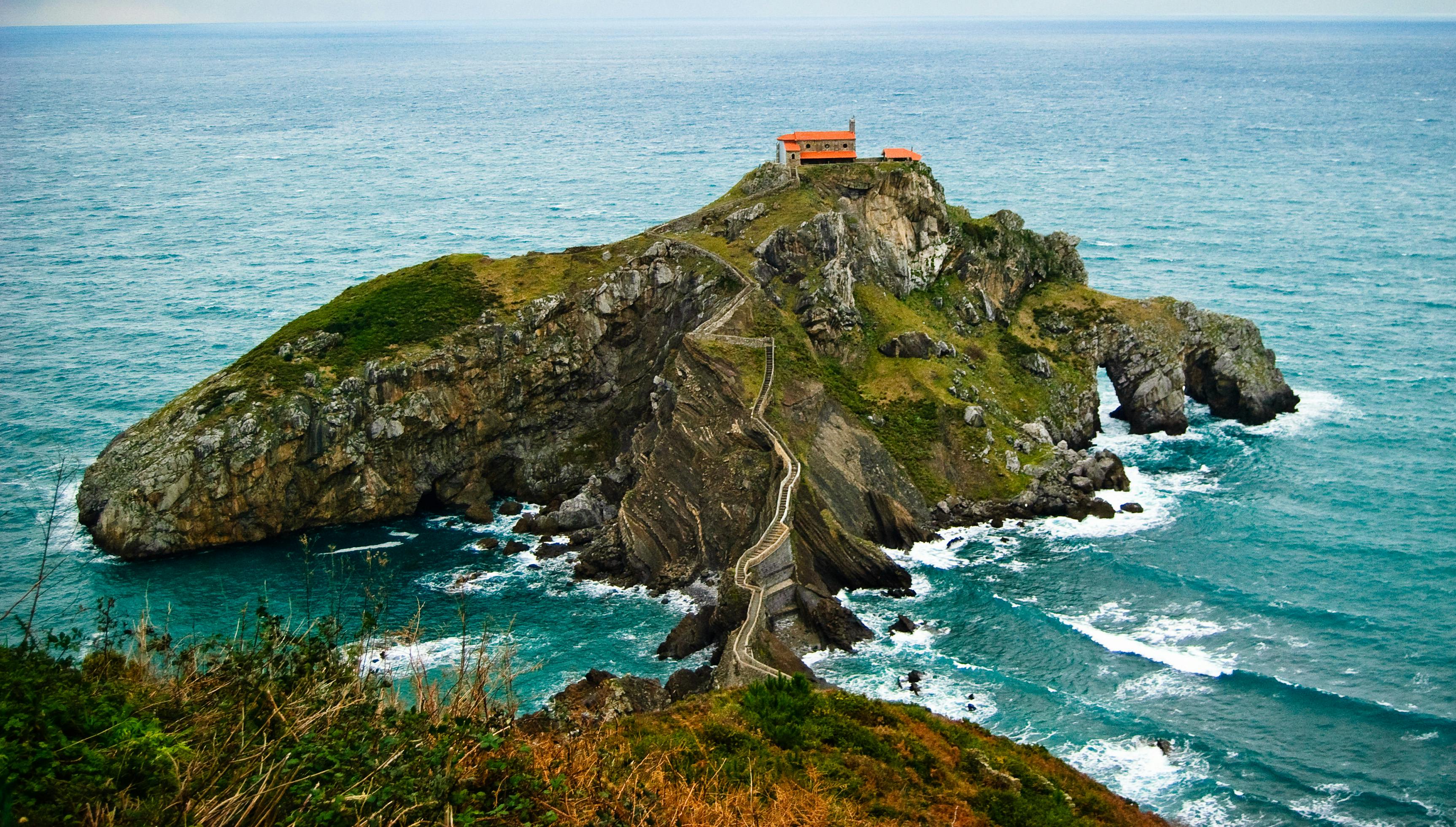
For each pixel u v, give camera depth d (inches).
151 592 4146.2
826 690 2984.7
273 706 1227.2
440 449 5032.0
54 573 4239.7
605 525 4662.9
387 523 4862.2
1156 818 2625.5
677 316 5393.7
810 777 2000.5
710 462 4534.9
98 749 1087.0
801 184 5935.0
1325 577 4111.7
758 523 4274.1
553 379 5300.2
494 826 1230.3
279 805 1098.7
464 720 1338.6
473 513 4889.3
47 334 7081.7
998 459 4896.7
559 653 3757.4
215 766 1104.2
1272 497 4815.5
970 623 3892.7
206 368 6432.1
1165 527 4569.4
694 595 4168.3
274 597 4119.1
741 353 4857.3
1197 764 3093.0
